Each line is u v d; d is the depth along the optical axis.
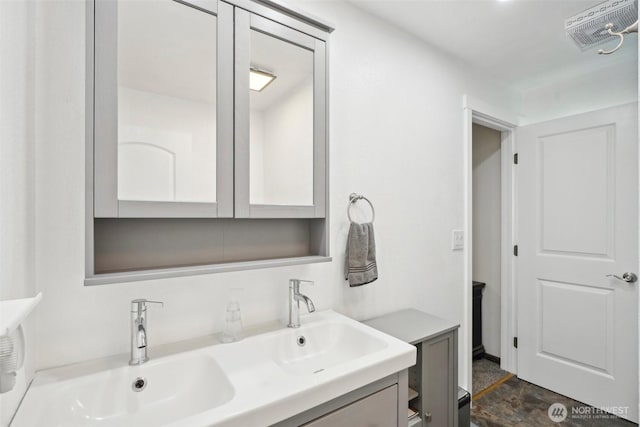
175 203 0.97
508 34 1.85
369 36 1.66
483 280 2.88
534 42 1.93
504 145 2.64
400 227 1.81
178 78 0.99
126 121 0.91
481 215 2.88
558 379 2.29
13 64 0.73
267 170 1.16
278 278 1.36
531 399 2.21
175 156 0.98
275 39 1.19
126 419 0.89
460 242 2.13
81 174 0.96
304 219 1.45
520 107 2.64
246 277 1.27
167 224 1.12
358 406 0.95
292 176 1.22
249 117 1.11
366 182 1.65
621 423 1.96
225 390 0.88
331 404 0.89
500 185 2.74
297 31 1.23
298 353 1.25
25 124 0.80
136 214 0.90
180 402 0.96
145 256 1.08
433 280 1.98
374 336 1.19
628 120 2.01
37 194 0.89
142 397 0.93
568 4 1.57
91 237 0.84
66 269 0.94
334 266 1.54
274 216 1.17
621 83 2.16
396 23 1.75
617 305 2.04
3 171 0.67
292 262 1.20
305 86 1.26
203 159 1.02
